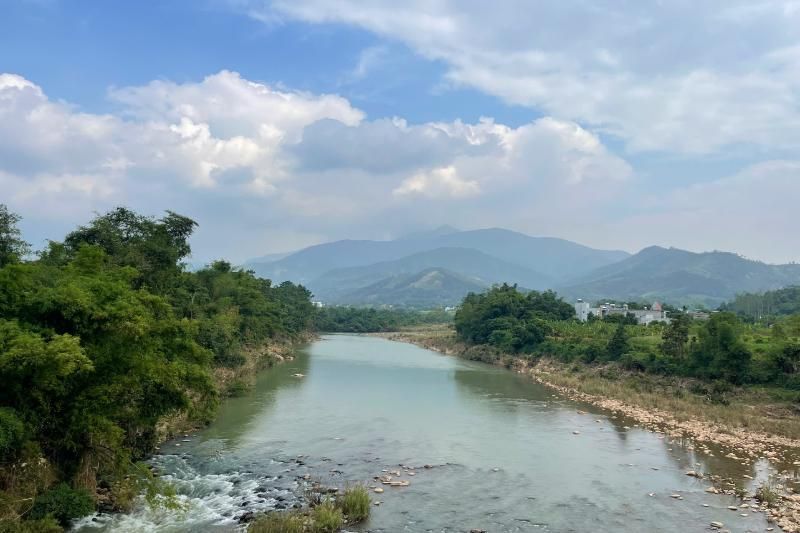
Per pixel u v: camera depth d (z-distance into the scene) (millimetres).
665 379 76500
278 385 75562
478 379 87500
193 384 34375
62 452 29953
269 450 43250
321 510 28891
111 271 35500
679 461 42406
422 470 39375
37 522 25391
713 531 29359
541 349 108688
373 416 56938
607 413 60500
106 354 28578
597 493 35281
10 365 23641
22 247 40594
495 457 43125
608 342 93562
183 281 73312
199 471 37500
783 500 33812
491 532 28984
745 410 61000
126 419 32594
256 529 26844
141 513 29656
